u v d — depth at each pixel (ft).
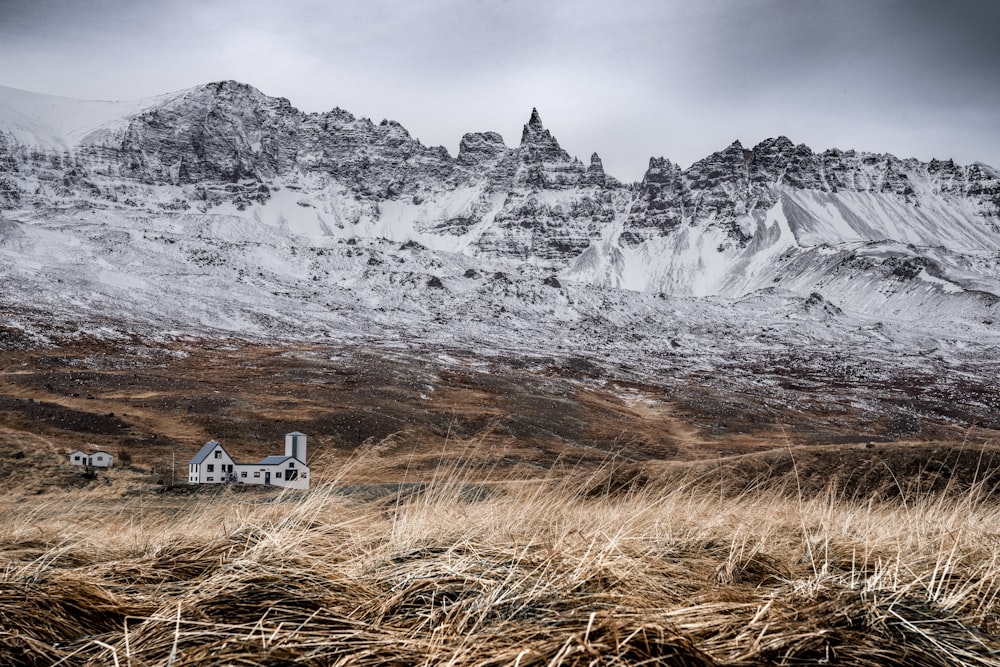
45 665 8.08
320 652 8.35
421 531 14.15
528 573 10.84
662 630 8.15
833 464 105.81
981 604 10.93
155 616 8.78
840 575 12.28
